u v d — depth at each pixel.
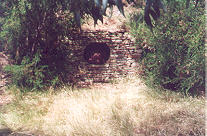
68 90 5.83
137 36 6.55
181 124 3.97
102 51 7.23
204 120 4.10
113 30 6.77
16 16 6.16
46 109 4.88
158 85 6.08
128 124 3.95
